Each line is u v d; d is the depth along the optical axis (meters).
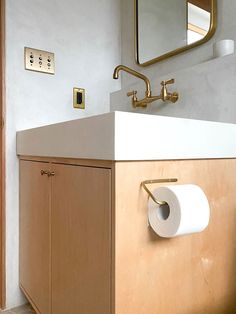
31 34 1.32
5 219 1.27
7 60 1.25
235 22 1.07
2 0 1.22
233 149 0.85
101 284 0.65
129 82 1.59
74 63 1.46
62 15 1.42
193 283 0.76
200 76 1.08
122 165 0.61
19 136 1.25
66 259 0.82
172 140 0.68
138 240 0.64
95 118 0.65
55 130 0.87
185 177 0.73
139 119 0.62
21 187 1.27
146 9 1.45
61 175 0.85
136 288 0.64
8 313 1.25
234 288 0.87
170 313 0.71
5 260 1.28
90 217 0.69
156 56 1.40
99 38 1.55
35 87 1.33
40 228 1.04
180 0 1.28
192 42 1.22
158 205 0.63
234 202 0.86
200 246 0.77
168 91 1.22
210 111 1.04
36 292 1.09
